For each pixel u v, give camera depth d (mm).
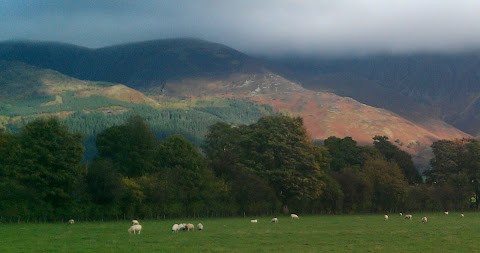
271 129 139625
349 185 154375
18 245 56281
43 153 105500
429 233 72000
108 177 112938
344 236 67000
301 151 138250
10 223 99312
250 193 132875
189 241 59562
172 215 121750
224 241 59844
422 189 171750
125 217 116688
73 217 109250
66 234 70562
